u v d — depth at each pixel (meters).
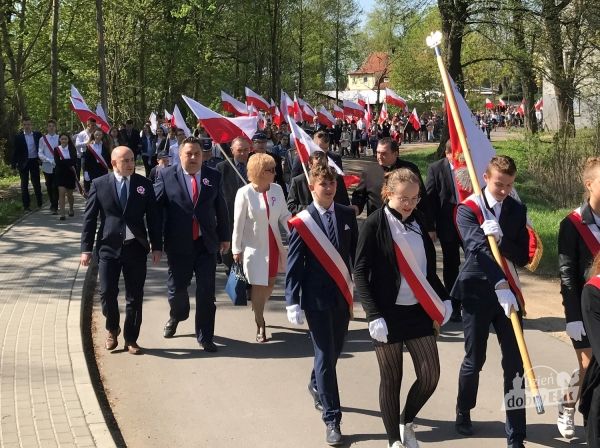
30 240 11.74
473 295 4.79
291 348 6.96
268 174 6.77
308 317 5.05
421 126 51.50
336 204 5.21
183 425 5.25
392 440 4.59
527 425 5.17
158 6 33.41
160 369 6.38
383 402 4.59
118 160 6.51
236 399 5.71
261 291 6.98
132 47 33.34
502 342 4.76
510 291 4.56
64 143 13.81
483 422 5.25
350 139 38.50
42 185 19.62
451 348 6.94
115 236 6.56
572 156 18.12
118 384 6.04
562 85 21.03
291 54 58.59
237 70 48.56
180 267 6.84
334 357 5.01
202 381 6.09
